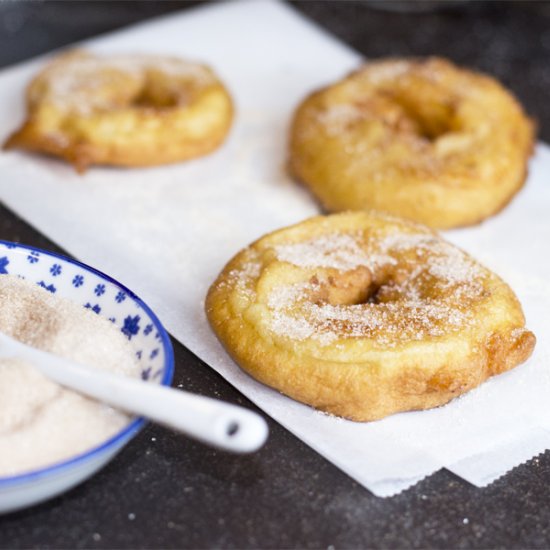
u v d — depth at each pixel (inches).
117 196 24.0
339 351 20.3
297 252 21.7
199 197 24.1
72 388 19.2
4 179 24.2
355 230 22.2
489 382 21.0
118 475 19.6
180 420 18.6
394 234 22.2
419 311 20.9
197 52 27.8
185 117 24.8
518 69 28.6
